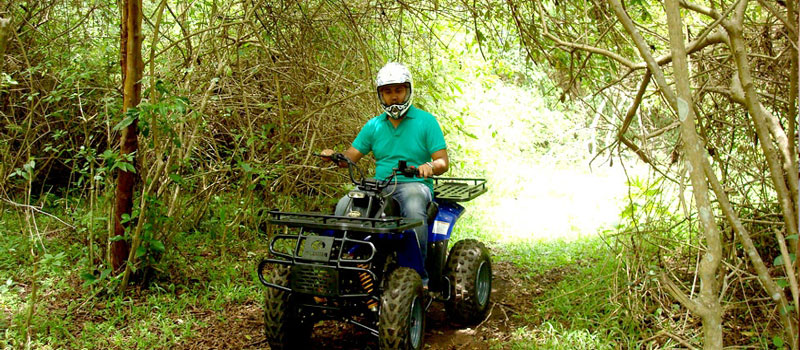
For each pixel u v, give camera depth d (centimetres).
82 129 578
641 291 404
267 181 577
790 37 243
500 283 530
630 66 291
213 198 623
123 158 418
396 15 620
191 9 569
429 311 454
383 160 404
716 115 417
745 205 403
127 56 439
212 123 593
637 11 479
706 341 216
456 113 824
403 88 385
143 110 399
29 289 448
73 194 657
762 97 407
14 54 599
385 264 346
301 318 359
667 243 497
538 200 1005
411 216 362
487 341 394
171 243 492
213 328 406
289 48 527
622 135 353
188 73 482
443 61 765
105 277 432
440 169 381
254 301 456
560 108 1493
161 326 399
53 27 613
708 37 256
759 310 407
